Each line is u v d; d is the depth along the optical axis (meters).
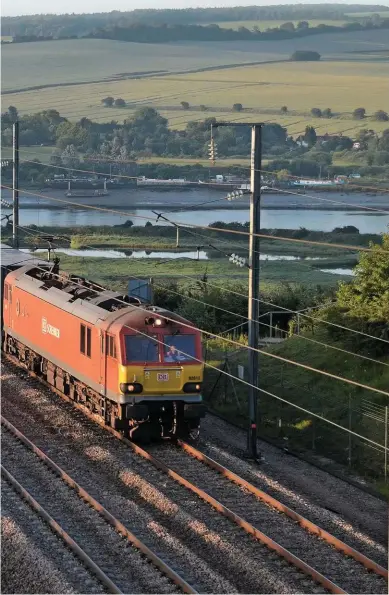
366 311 42.62
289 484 30.30
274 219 151.75
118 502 27.11
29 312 44.06
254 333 33.12
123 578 21.58
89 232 124.56
